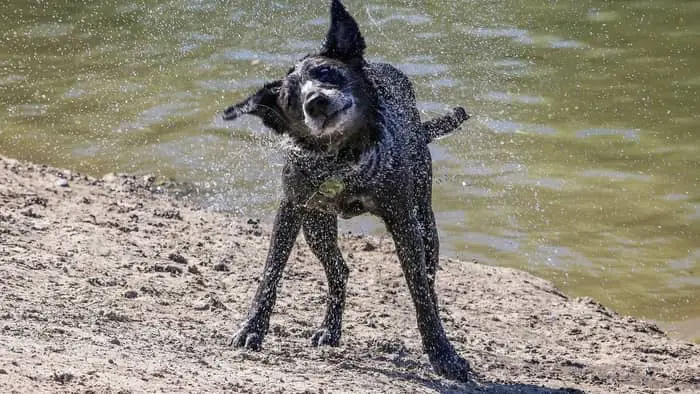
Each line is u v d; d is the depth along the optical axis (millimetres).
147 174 14367
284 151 8188
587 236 13000
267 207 13570
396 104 8398
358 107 7832
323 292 10672
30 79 17797
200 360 7516
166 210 12633
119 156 14938
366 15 20188
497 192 13969
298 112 7859
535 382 8812
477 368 9023
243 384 6922
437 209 13539
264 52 18609
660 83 17484
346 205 8258
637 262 12469
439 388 8023
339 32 8188
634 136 15602
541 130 15758
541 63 18203
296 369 7855
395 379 8055
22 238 10508
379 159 8000
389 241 12531
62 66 18391
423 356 9055
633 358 10047
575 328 10773
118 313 8586
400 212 8203
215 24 20062
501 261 12469
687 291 11898
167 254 10914
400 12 20359
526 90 17109
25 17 20812
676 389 9172
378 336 9539
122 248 10805
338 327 9117
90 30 20062
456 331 10180
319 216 8805
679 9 20688
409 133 8531
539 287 11797
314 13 20344
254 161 14859
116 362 6898
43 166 13625
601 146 15312
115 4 21453
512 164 14695
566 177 14391
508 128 15758
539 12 20594
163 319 8852
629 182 14250
